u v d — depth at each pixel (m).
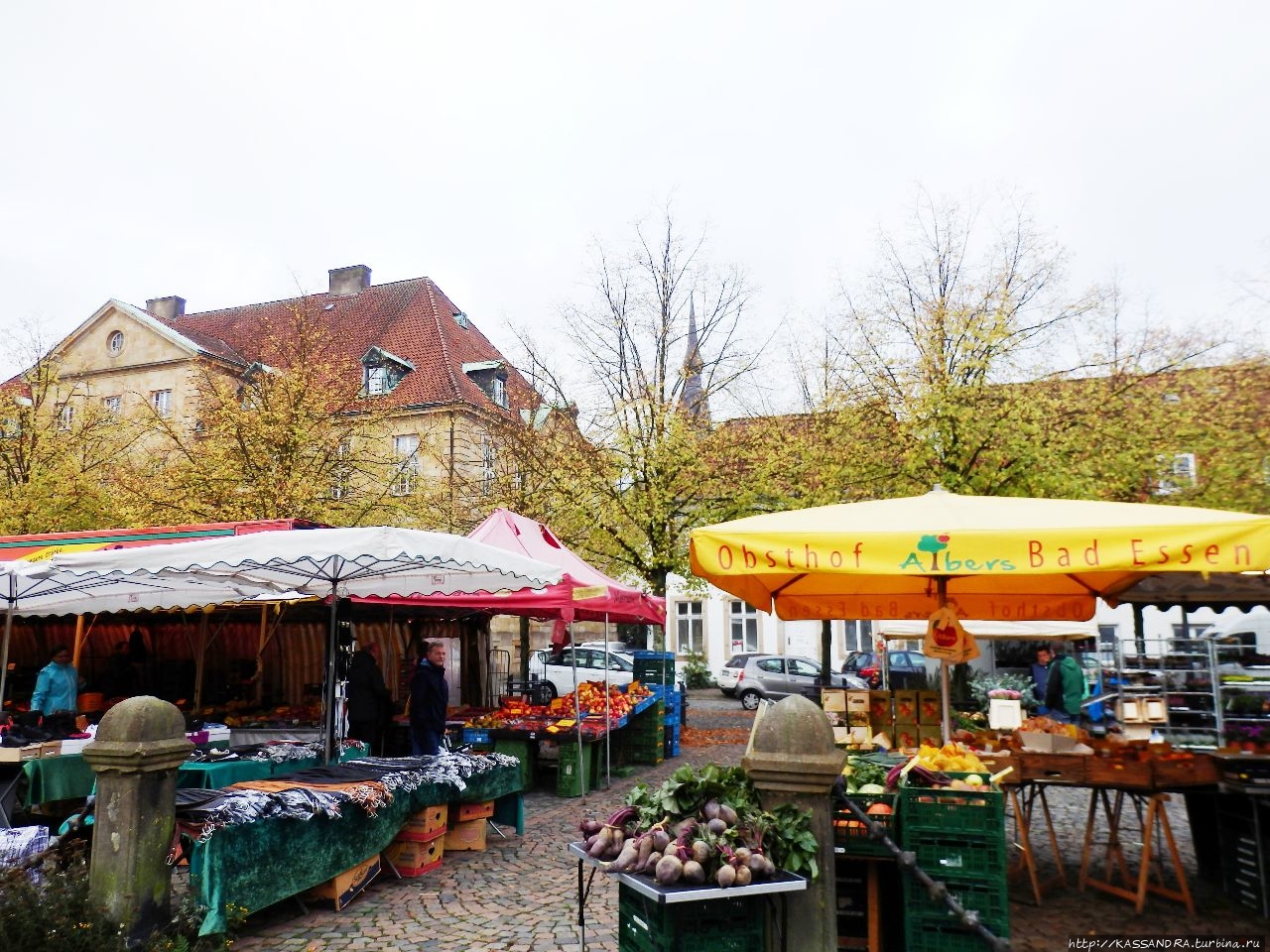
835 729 7.11
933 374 16.44
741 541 5.15
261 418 19.67
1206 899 6.74
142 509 19.67
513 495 20.11
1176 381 17.59
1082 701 14.16
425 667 10.48
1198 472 17.12
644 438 18.88
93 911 4.88
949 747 5.70
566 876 7.48
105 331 36.41
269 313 38.75
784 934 4.29
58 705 11.09
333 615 9.06
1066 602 7.71
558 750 13.73
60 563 7.39
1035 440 15.26
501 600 11.61
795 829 4.30
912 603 7.95
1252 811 6.50
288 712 12.81
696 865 3.99
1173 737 10.59
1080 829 9.62
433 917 6.37
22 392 23.61
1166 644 15.70
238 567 7.95
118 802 5.25
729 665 27.64
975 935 4.73
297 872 6.04
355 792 6.57
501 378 33.31
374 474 21.89
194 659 16.39
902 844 4.92
